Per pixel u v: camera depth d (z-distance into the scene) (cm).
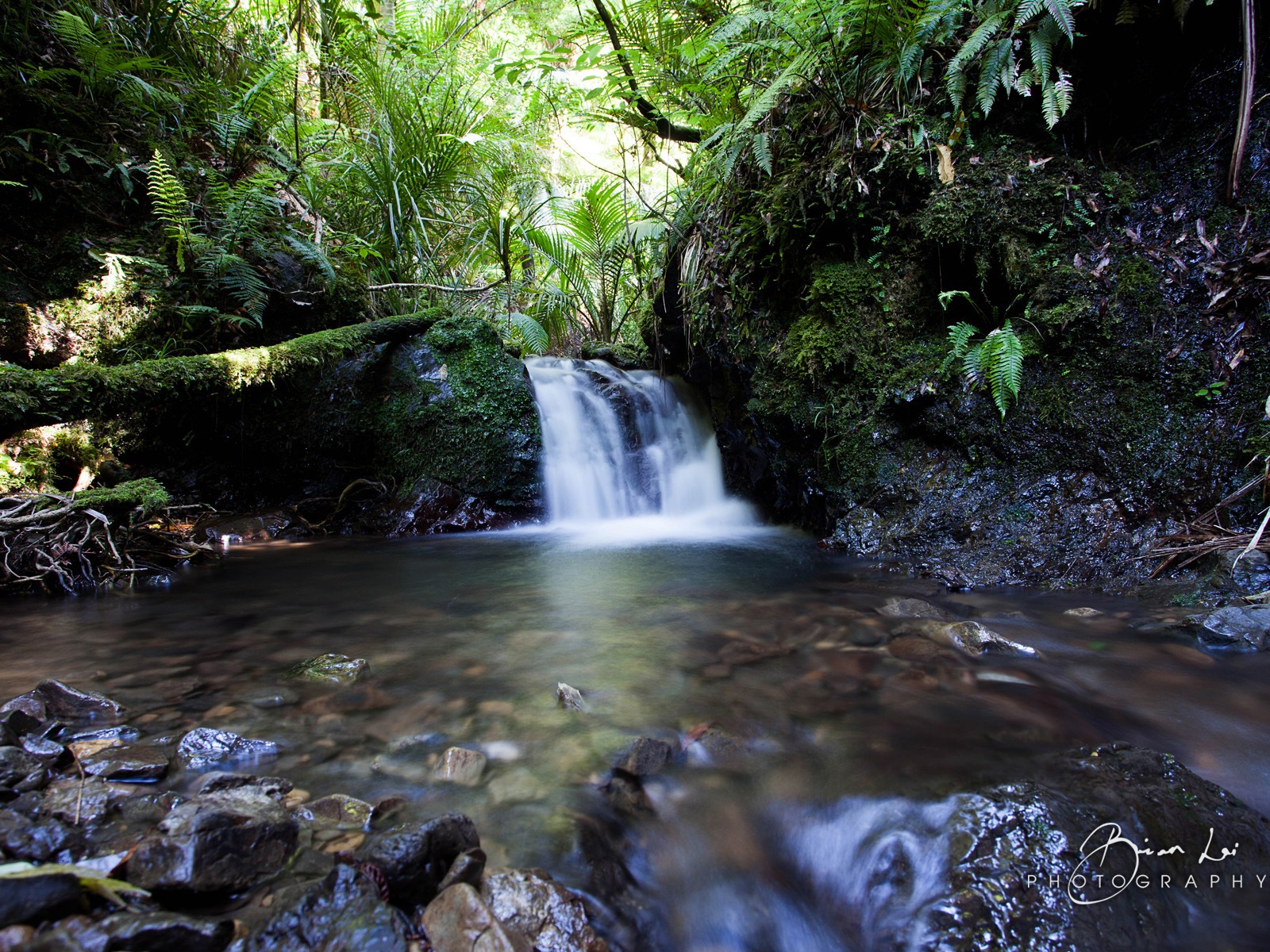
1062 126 339
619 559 384
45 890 94
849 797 141
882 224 370
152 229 505
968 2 347
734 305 446
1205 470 287
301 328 552
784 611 267
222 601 297
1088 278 318
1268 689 187
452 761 149
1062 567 295
